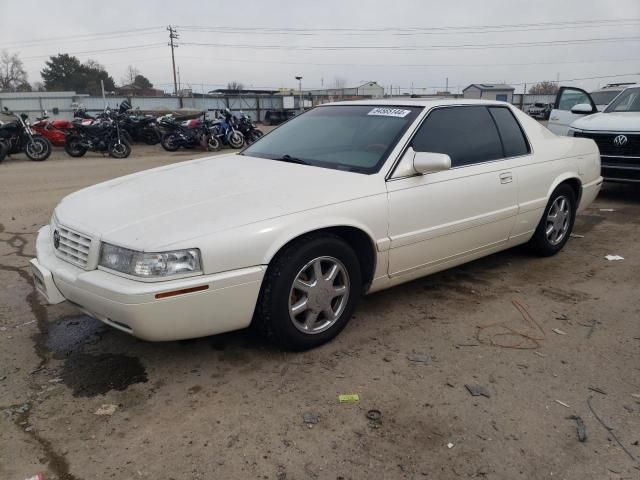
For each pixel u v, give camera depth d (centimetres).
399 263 368
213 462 238
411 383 299
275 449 246
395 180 355
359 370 312
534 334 359
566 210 520
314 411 274
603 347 342
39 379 303
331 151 390
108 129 1516
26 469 233
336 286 341
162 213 300
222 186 336
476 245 423
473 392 290
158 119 1820
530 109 3500
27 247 555
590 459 241
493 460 240
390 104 419
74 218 317
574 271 481
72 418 268
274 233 296
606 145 752
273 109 4450
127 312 272
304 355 329
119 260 280
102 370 312
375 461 239
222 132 1736
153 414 271
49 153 1448
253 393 289
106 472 232
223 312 291
